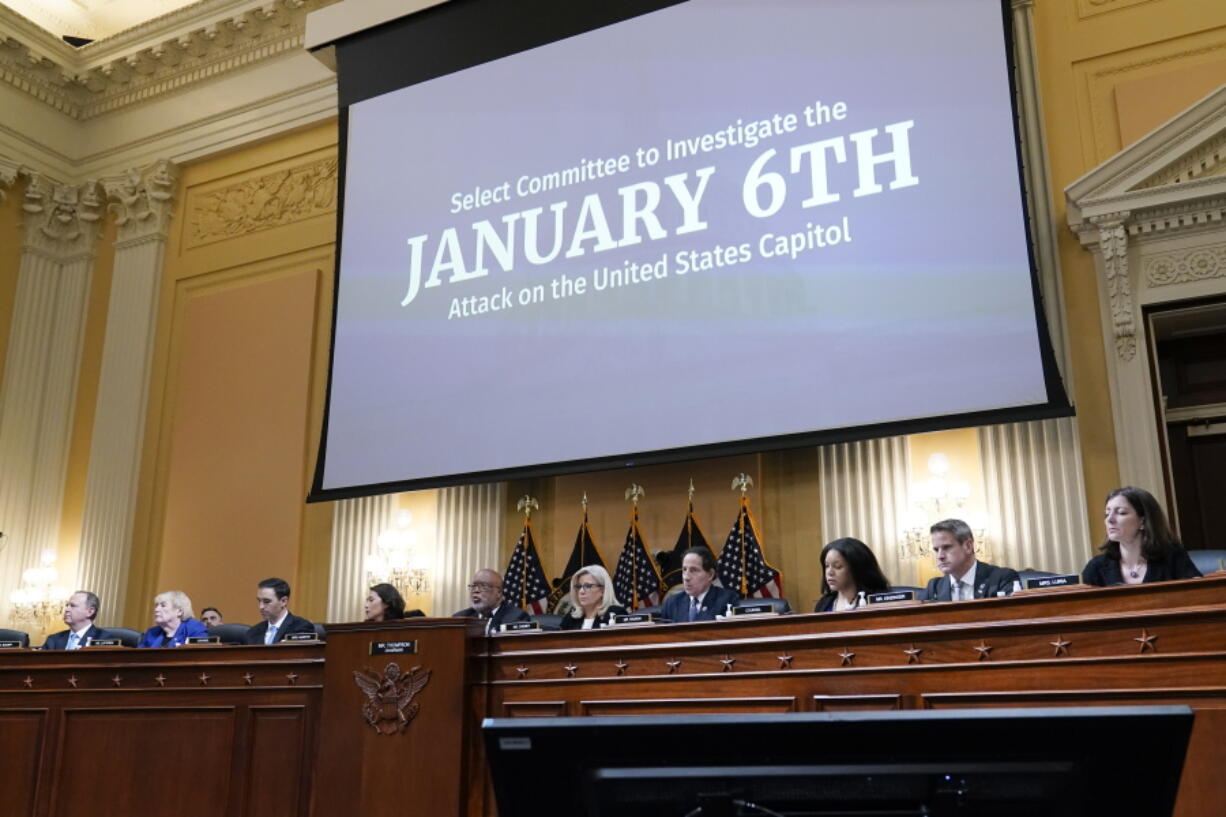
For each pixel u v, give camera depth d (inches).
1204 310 230.2
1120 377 226.5
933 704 127.0
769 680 137.5
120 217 378.0
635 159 267.3
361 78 315.9
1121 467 221.9
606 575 203.6
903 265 230.8
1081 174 244.4
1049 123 250.1
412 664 155.3
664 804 51.6
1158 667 114.6
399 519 296.8
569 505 277.6
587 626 197.8
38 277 374.0
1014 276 219.9
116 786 175.5
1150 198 228.2
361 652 159.2
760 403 239.3
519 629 168.7
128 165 381.1
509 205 282.7
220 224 364.5
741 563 251.0
